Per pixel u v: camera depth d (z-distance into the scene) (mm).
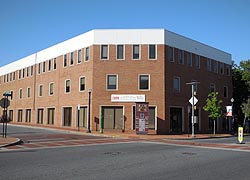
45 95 46219
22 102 53469
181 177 9516
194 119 31438
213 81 44094
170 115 36281
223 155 15508
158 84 35625
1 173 9969
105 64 36250
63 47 42594
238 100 53344
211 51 44188
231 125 47375
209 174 10070
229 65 48375
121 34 36500
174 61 37344
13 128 39812
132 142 23703
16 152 16078
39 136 27484
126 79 35844
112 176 9570
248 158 14328
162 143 23188
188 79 39219
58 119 42562
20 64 55156
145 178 9297
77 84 39062
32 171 10352
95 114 35781
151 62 35906
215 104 37938
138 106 32656
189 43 40000
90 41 37281
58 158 13742
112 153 15828
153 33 36344
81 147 19109
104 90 35969
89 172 10234
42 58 47781
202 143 23922
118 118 35719
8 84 60031
